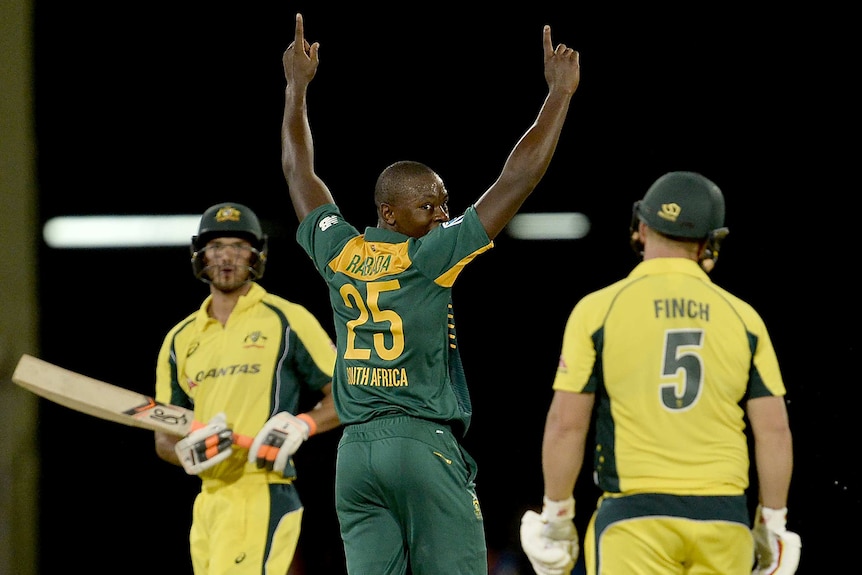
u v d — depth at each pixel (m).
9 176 25.02
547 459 12.81
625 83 38.28
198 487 38.56
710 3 36.84
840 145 36.81
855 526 31.22
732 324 12.62
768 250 37.19
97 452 38.19
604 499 12.79
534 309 40.00
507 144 39.78
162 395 17.70
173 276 39.84
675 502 12.33
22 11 25.20
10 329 25.23
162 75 39.03
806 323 36.25
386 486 13.39
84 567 37.78
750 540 12.56
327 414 16.88
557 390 12.79
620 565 12.41
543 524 13.17
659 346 12.55
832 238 36.72
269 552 16.62
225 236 17.41
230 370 17.17
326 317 39.38
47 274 39.34
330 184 39.91
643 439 12.47
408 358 13.40
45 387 15.38
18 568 25.66
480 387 39.91
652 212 12.95
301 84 15.12
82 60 38.62
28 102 25.42
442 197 13.90
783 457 12.63
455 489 13.48
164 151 39.72
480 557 13.71
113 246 39.53
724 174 37.88
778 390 12.66
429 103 39.56
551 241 39.66
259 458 16.31
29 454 25.92
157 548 38.03
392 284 13.42
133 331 39.62
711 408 12.48
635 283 12.82
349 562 13.78
